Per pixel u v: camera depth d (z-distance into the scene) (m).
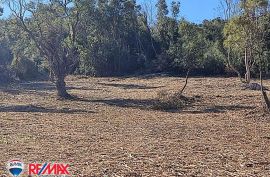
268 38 44.78
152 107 24.06
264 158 11.06
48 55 30.05
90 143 13.07
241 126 17.23
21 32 32.50
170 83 43.97
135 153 11.51
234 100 26.62
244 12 21.66
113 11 67.06
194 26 29.98
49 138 13.90
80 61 63.19
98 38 64.62
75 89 38.81
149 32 69.12
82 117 20.09
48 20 30.22
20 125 16.95
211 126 17.20
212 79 47.62
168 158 10.92
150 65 63.62
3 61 54.00
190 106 24.67
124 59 65.25
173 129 16.33
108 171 9.40
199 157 11.12
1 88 39.62
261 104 23.75
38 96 31.59
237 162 10.55
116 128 16.48
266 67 47.69
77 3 30.72
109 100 28.56
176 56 56.41
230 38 22.78
